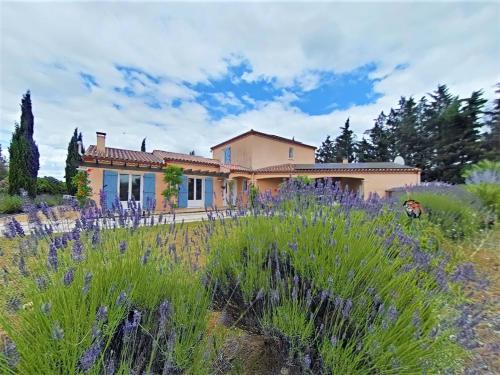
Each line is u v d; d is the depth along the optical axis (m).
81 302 1.23
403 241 2.28
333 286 1.59
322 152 50.62
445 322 1.62
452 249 3.74
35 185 18.02
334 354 1.39
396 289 1.64
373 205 2.97
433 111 35.91
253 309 1.88
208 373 1.43
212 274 1.97
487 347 1.98
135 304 1.47
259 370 1.79
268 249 2.05
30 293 1.32
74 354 1.05
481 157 24.77
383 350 1.36
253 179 20.39
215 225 2.65
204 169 18.23
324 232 1.96
